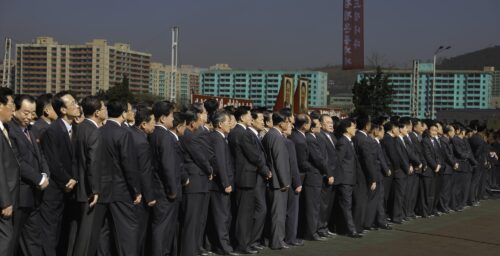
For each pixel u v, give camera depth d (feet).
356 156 33.53
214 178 27.40
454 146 44.88
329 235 32.76
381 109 123.65
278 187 28.55
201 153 25.89
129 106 27.43
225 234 27.63
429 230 35.17
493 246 30.42
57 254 23.89
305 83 64.90
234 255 27.48
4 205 18.79
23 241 21.57
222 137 27.20
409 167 37.91
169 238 24.86
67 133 22.58
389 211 38.32
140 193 22.95
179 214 26.30
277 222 28.71
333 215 33.81
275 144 28.35
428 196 40.68
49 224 22.04
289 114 29.86
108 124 22.75
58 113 23.04
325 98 285.64
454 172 44.39
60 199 22.27
